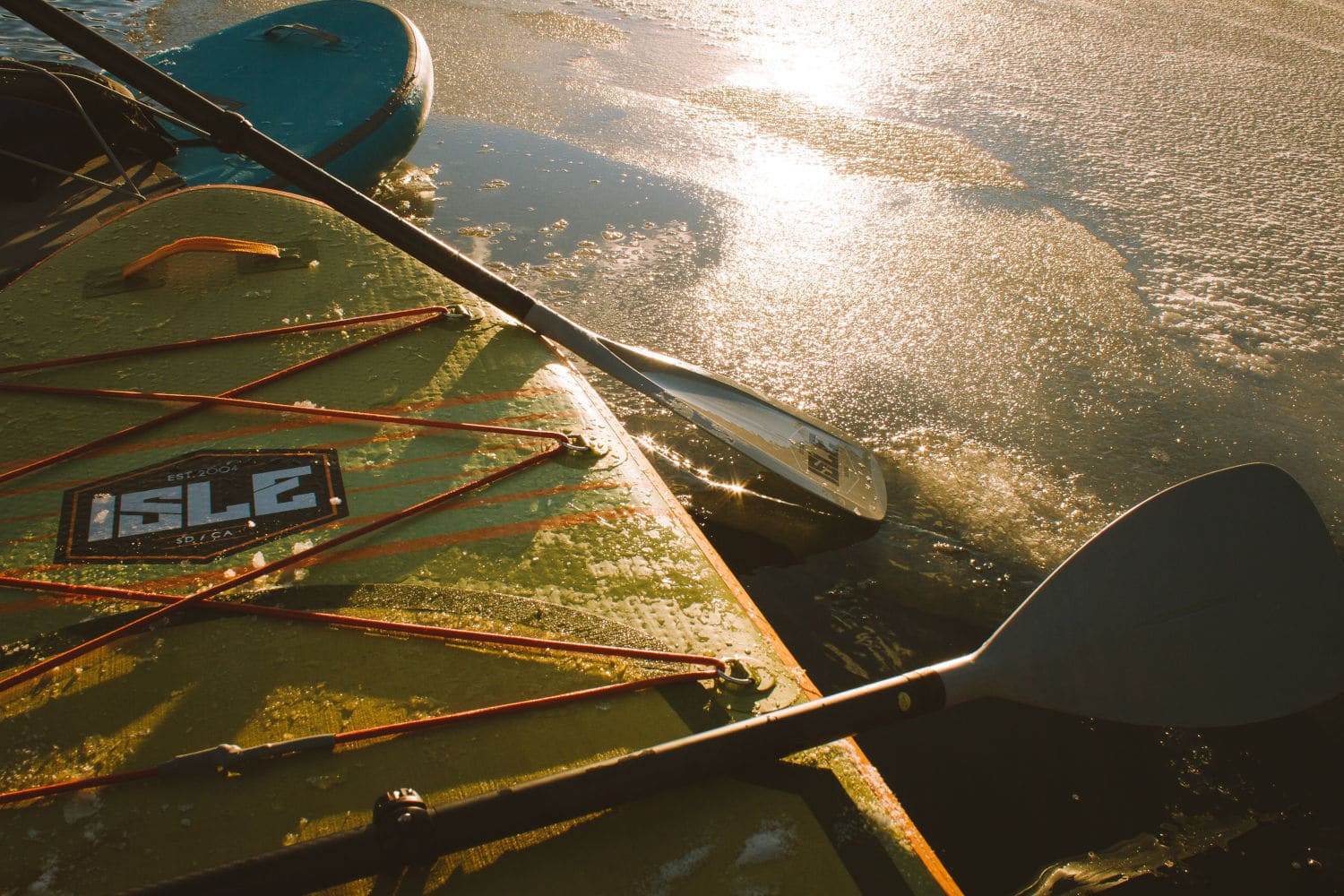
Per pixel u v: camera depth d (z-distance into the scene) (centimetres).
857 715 125
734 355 290
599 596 151
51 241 261
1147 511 148
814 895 114
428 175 388
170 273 224
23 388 188
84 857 112
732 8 604
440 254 213
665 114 451
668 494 177
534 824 108
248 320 212
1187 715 144
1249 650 148
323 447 177
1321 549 151
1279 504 151
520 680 135
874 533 228
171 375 194
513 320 222
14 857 112
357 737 124
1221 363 301
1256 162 438
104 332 204
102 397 187
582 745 127
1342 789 175
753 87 488
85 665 134
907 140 439
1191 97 509
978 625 205
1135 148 446
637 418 256
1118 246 362
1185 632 146
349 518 162
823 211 377
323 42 392
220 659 136
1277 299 336
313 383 194
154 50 476
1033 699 138
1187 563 147
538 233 349
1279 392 289
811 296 322
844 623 204
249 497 165
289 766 122
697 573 158
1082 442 264
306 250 237
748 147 426
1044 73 529
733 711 133
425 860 102
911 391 280
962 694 133
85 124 287
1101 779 175
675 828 119
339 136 346
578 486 174
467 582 151
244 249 222
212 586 145
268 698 131
